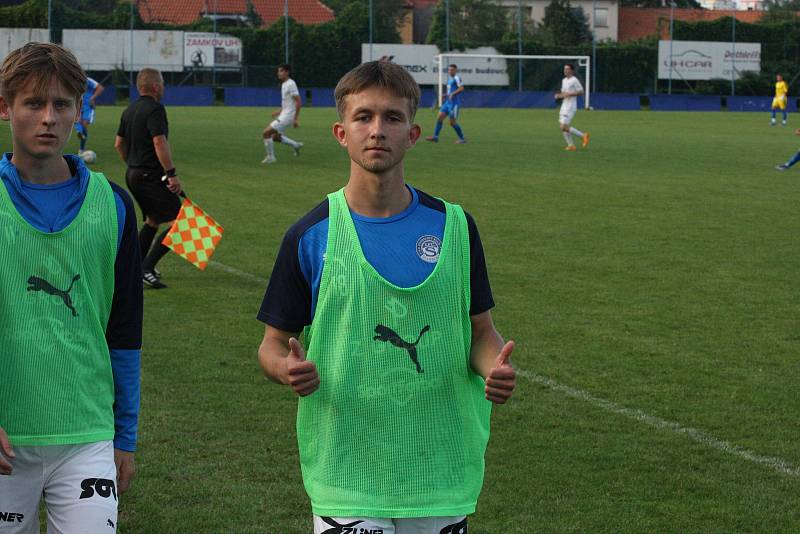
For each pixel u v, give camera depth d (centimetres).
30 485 292
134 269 308
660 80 5088
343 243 285
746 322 781
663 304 835
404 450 286
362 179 287
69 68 288
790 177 1767
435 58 4897
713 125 3450
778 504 456
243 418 555
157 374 632
